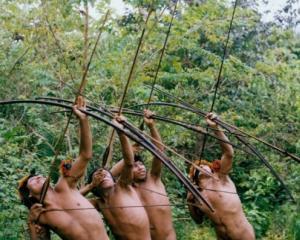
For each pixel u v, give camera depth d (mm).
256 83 13758
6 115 12500
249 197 14516
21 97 12141
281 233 13711
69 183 7633
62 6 11070
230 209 9164
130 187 8391
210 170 9242
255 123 14391
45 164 11664
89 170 11719
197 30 12602
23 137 11586
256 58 15086
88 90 12031
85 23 11055
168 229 8969
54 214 7535
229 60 13500
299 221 13617
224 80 13656
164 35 12023
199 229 13398
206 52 12922
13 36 12508
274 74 14320
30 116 12180
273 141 14445
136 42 12031
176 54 13344
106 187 8203
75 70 12062
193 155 13664
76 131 12062
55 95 12180
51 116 12336
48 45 12117
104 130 11828
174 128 12523
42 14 11695
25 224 11055
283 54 15180
